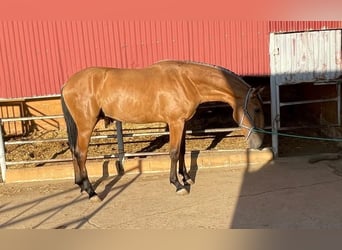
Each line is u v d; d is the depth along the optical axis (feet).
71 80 15.16
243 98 15.05
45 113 24.63
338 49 18.39
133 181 17.11
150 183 16.76
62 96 15.29
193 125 24.73
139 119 15.31
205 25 18.30
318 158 18.20
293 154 19.27
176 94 14.92
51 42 18.49
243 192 15.21
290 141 21.15
